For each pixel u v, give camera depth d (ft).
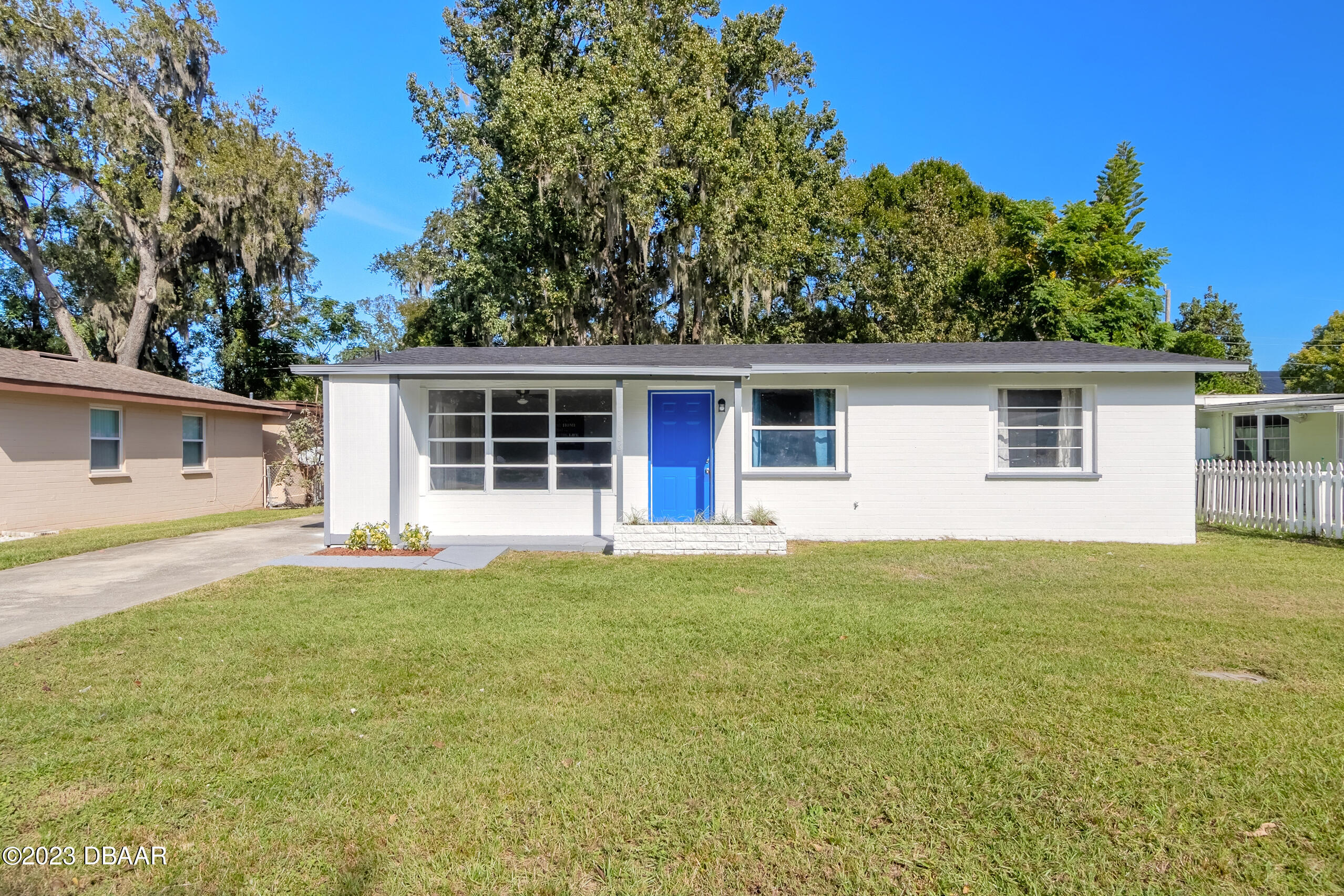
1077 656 16.78
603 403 37.27
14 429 40.52
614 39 68.54
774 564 29.14
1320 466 36.22
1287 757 11.60
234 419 61.26
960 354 38.47
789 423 37.45
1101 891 8.52
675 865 9.00
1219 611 21.17
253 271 77.20
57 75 68.13
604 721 13.10
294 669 15.94
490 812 10.09
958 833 9.62
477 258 70.44
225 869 8.89
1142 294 69.72
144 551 32.76
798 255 74.64
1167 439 36.09
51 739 12.36
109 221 76.84
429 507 36.76
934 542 35.81
